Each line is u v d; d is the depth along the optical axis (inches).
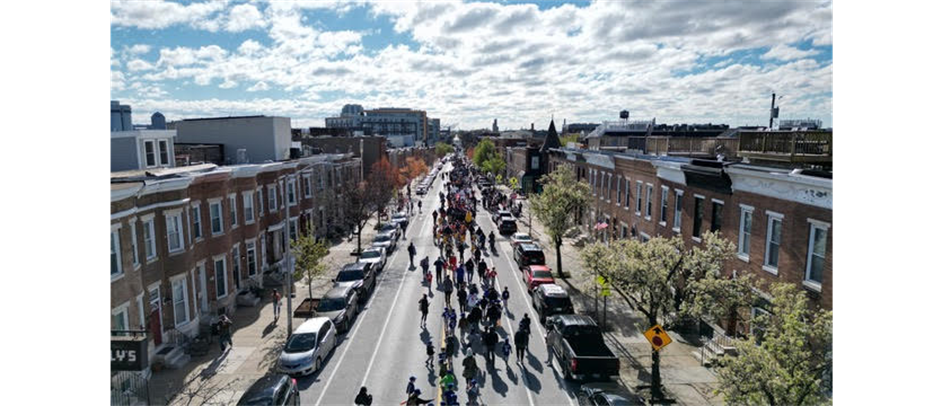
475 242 1619.1
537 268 1120.8
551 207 1208.2
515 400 636.1
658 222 1083.3
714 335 791.1
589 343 705.0
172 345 767.1
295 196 1435.8
